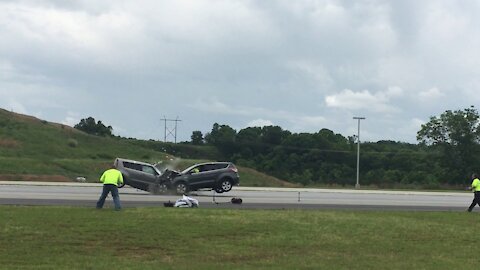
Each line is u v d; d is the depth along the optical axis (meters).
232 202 25.38
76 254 12.09
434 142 85.31
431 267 12.15
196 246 13.45
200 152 117.94
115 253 12.43
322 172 101.56
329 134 116.00
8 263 10.92
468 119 83.81
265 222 17.06
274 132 117.75
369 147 115.19
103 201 18.94
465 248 14.83
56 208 18.64
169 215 17.47
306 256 12.82
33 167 64.12
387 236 15.97
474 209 26.73
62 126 99.50
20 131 86.06
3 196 26.52
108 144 93.06
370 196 37.22
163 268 11.02
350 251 13.70
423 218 20.38
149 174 31.83
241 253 12.91
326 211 21.64
